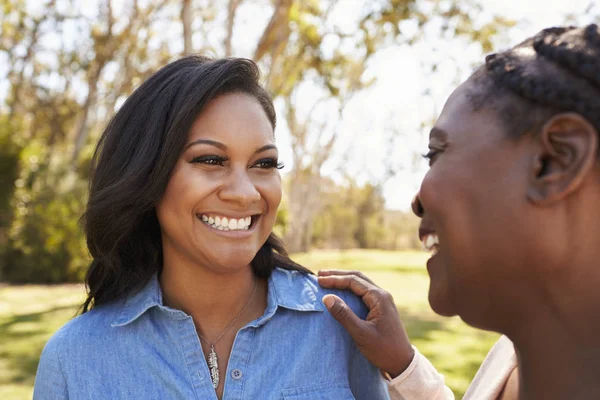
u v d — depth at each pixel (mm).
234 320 1485
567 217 688
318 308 1503
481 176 736
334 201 42750
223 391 1390
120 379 1369
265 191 1390
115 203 1386
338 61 13469
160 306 1404
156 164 1350
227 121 1334
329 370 1451
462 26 11922
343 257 25984
